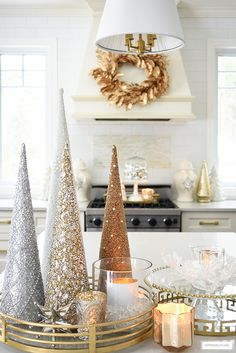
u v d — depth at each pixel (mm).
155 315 924
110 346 877
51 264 966
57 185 1124
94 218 3402
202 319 1019
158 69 3602
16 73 4340
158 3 1191
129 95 3621
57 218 972
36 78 4344
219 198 4070
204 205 3707
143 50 1458
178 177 3979
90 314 882
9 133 4375
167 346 891
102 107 3688
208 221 3523
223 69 4309
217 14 4090
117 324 924
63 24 4145
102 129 4184
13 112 4367
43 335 888
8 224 3602
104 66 3615
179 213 3461
